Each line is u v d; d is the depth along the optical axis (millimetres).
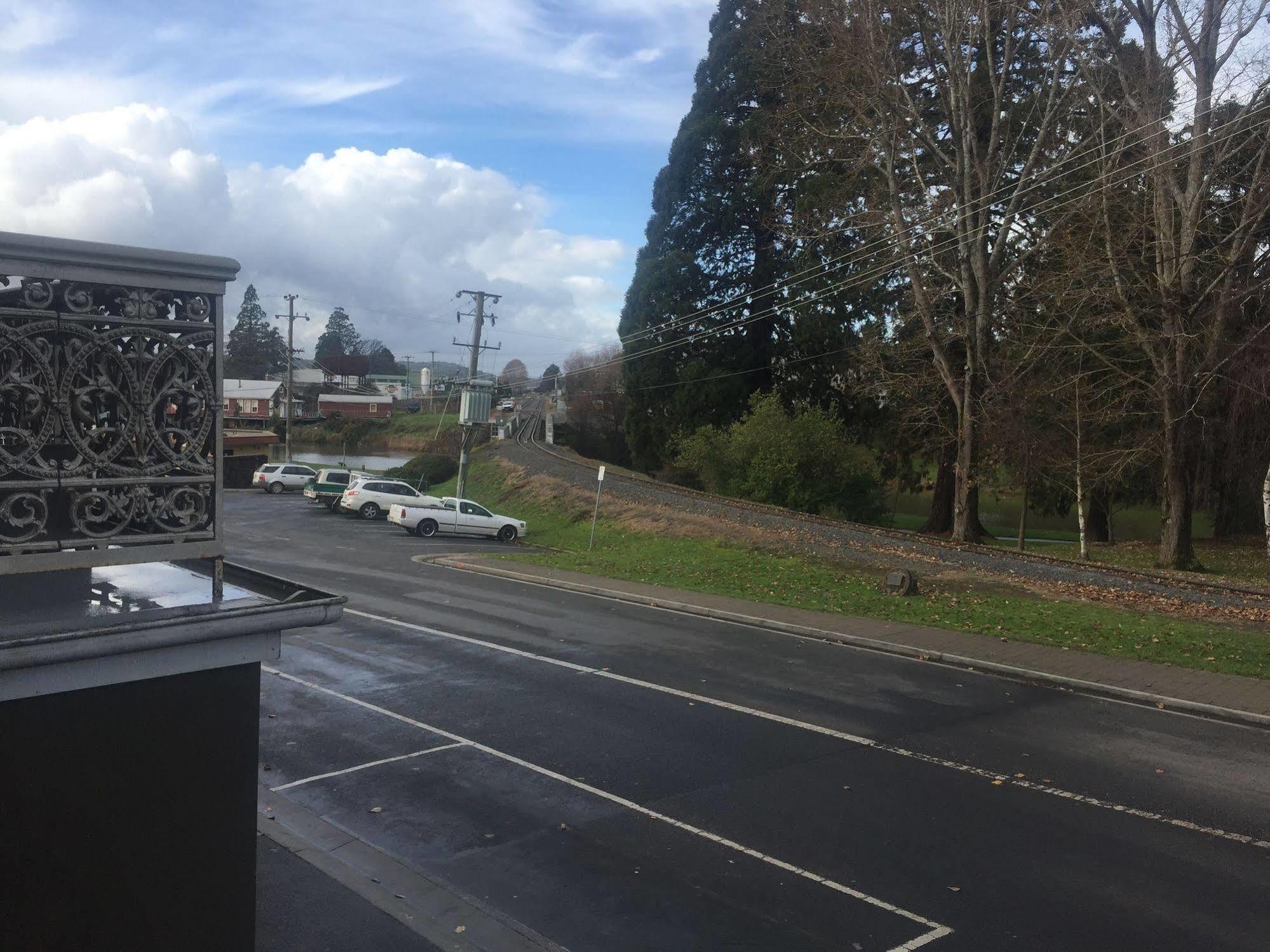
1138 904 6762
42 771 3303
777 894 6836
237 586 4301
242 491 51094
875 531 28344
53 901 3365
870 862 7379
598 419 78875
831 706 11922
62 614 3482
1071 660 14617
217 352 3662
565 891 6816
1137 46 27641
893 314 37812
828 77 33000
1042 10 27953
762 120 45000
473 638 15398
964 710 11922
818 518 31203
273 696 11695
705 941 6160
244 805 3801
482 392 45688
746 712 11516
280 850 7176
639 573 23469
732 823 8102
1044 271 31172
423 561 25891
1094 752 10320
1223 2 24094
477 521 33906
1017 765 9812
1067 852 7641
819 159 38500
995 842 7809
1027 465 30906
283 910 6168
